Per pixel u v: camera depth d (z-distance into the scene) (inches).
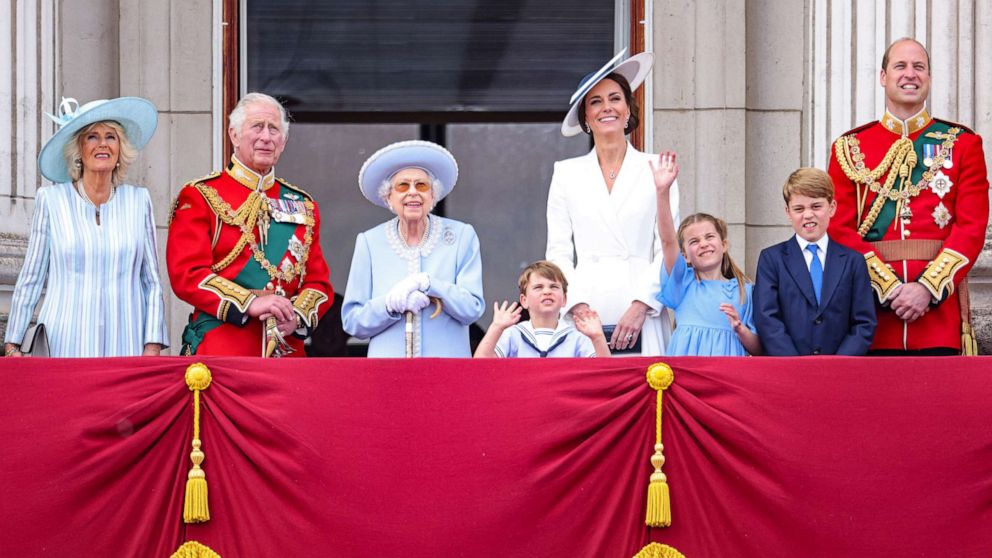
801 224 871.1
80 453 772.0
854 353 853.8
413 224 914.7
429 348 889.5
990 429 779.4
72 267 871.1
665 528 777.6
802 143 1229.7
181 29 1234.0
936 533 773.3
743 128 1226.0
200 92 1232.2
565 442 776.9
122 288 877.8
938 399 780.6
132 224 885.8
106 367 782.5
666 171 888.9
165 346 888.9
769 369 784.9
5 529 766.5
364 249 922.7
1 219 1064.8
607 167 978.7
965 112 1093.8
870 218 920.3
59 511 768.9
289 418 778.2
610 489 778.8
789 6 1246.9
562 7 1269.7
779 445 776.3
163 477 778.2
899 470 776.3
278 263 901.2
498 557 769.6
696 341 885.2
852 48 1155.9
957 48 1099.9
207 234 887.7
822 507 773.3
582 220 968.9
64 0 1206.9
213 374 786.2
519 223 1267.2
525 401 780.6
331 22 1269.7
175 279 872.3
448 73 1272.1
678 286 902.4
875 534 772.0
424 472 774.5
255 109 903.1
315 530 770.8
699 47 1234.0
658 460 775.7
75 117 869.2
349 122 1268.5
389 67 1270.9
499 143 1269.7
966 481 776.3
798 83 1242.6
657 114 1233.4
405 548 768.9
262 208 901.2
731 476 777.6
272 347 860.0
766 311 865.5
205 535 778.2
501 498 772.0
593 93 976.3
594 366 784.9
